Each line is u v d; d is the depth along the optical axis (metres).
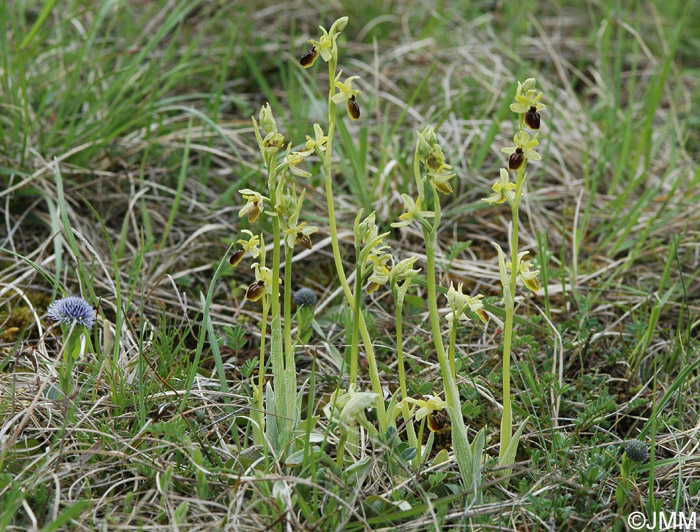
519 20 1.52
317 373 0.94
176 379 0.90
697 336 0.98
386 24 1.46
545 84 1.34
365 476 0.82
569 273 1.04
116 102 1.10
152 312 0.98
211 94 1.17
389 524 0.82
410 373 0.95
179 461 0.84
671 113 1.21
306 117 1.13
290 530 0.81
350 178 1.09
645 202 1.12
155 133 1.13
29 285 0.97
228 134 1.14
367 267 0.83
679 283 1.03
